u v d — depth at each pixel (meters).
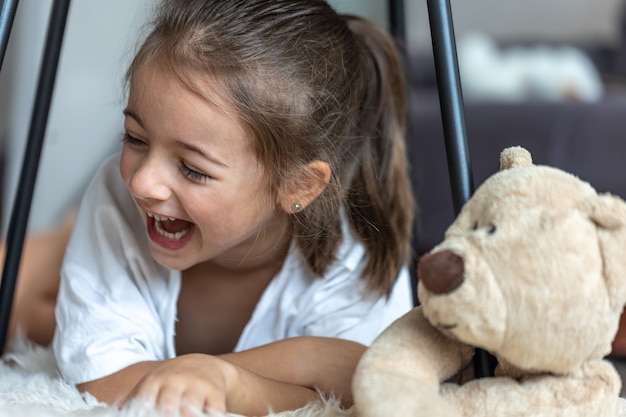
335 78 0.83
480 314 0.50
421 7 2.67
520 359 0.52
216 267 0.85
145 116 0.71
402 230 0.94
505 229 0.51
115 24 1.53
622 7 3.29
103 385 0.74
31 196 0.92
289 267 0.85
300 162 0.79
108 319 0.77
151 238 0.76
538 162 2.11
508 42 3.25
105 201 0.83
